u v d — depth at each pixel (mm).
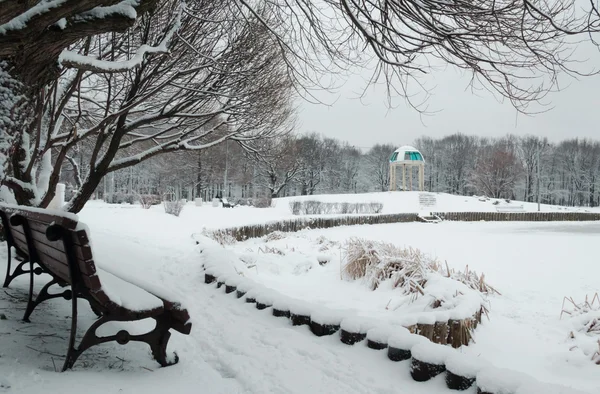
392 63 4570
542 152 63375
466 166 71000
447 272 7020
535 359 4273
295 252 9438
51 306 3859
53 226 2402
